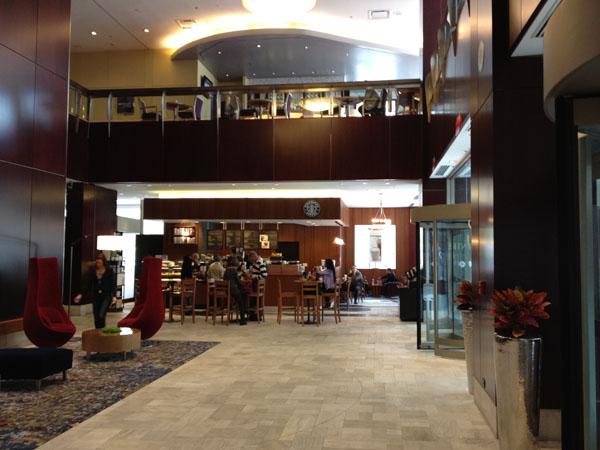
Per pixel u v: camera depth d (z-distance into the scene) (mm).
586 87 2848
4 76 7699
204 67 17172
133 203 22625
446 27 7949
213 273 13016
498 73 4355
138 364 6891
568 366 3018
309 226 20188
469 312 5668
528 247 4219
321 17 14344
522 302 3705
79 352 7688
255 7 13617
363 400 5266
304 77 18438
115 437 4148
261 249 18609
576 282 3006
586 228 3008
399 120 12227
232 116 12695
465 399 5320
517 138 4301
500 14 4375
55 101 8906
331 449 3934
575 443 2986
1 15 7633
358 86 12352
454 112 7117
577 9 2518
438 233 7645
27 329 6961
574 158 2998
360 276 17297
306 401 5211
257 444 4023
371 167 12227
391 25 14859
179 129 12789
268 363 7031
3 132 7684
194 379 6086
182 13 14070
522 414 3602
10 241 7820
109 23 14750
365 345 8500
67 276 12703
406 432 4324
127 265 16328
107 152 12898
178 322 11367
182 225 17781
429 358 7441
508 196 4273
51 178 8773
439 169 10062
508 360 3658
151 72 16688
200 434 4234
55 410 4848
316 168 12406
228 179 12586
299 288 12188
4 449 3871
